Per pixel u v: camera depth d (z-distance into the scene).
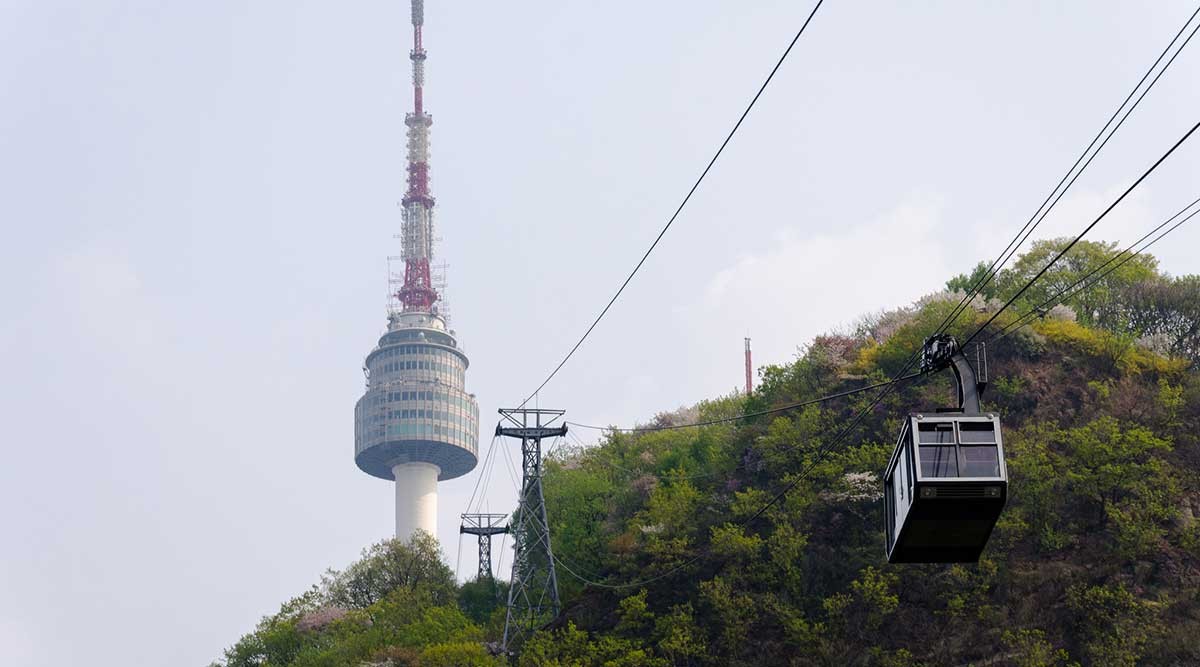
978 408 56.47
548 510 194.50
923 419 55.09
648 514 174.38
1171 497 147.00
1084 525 145.75
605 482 197.75
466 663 160.75
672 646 144.88
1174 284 190.62
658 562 162.38
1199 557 140.38
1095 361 171.50
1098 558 141.38
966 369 57.41
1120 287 196.12
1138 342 179.50
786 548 149.62
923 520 53.94
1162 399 156.88
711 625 151.00
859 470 158.62
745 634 146.88
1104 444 147.00
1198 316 186.62
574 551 181.38
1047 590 139.50
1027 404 165.88
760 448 169.75
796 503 155.88
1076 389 166.75
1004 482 52.84
